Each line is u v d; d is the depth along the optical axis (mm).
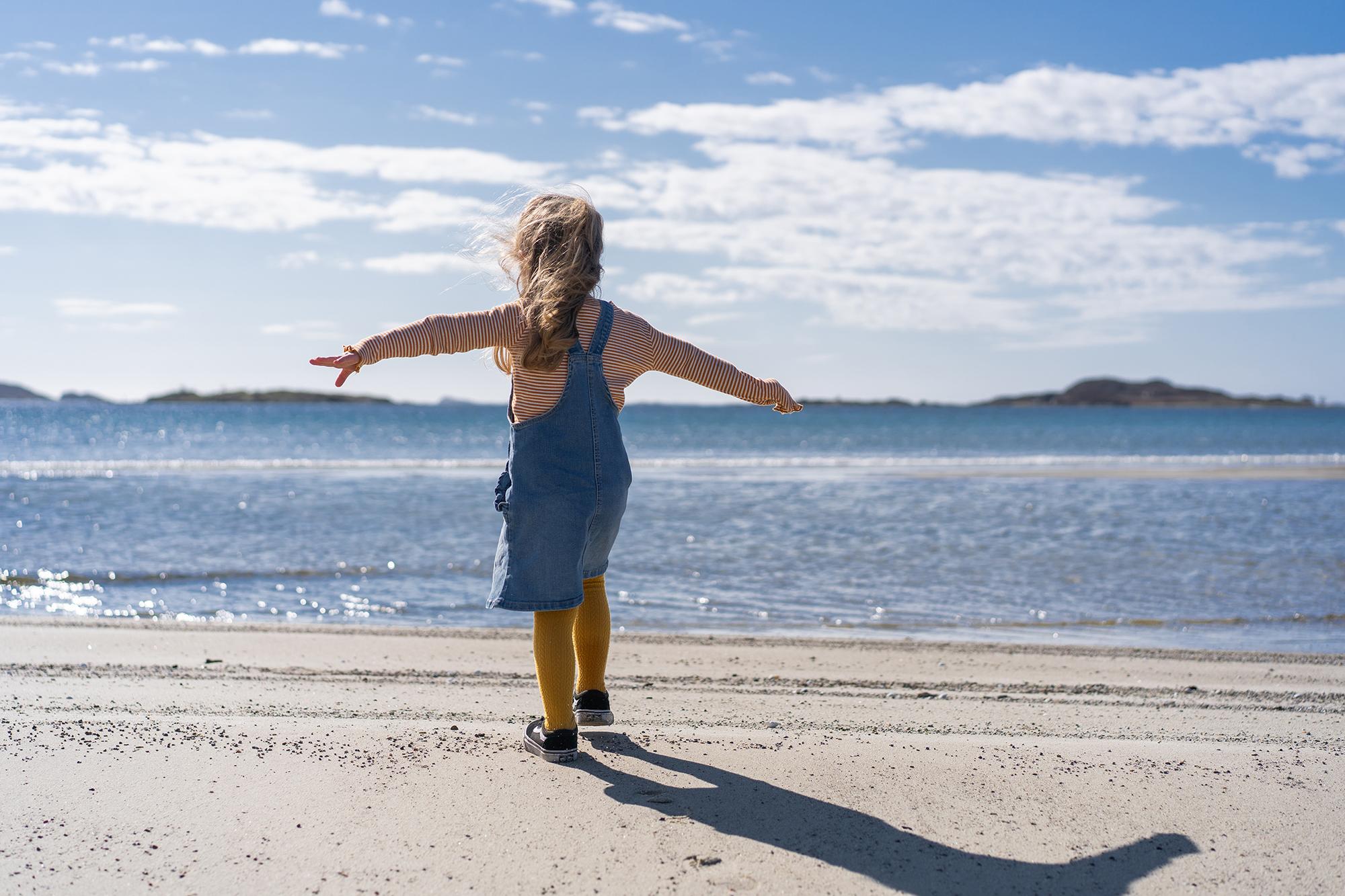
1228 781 3039
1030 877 2334
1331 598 8109
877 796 2846
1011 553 10438
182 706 3893
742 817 2656
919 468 26641
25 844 2402
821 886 2252
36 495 15742
